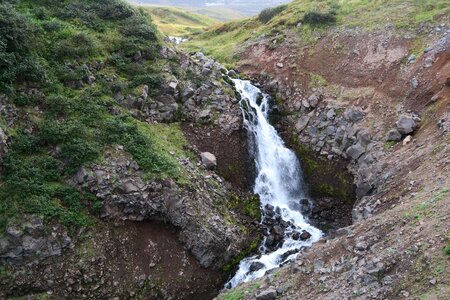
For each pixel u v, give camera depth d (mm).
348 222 19875
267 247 18422
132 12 24766
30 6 21562
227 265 17156
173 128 20922
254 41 32156
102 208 15688
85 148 16344
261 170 22453
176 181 17297
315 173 22312
